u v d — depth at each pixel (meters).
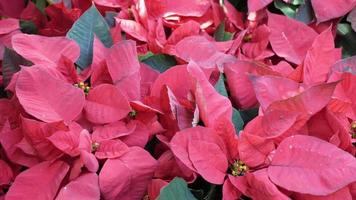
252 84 0.90
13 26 1.09
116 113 0.88
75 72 0.93
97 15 1.01
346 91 0.94
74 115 0.88
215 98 0.88
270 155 0.84
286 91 0.90
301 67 0.97
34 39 0.94
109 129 0.89
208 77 0.98
